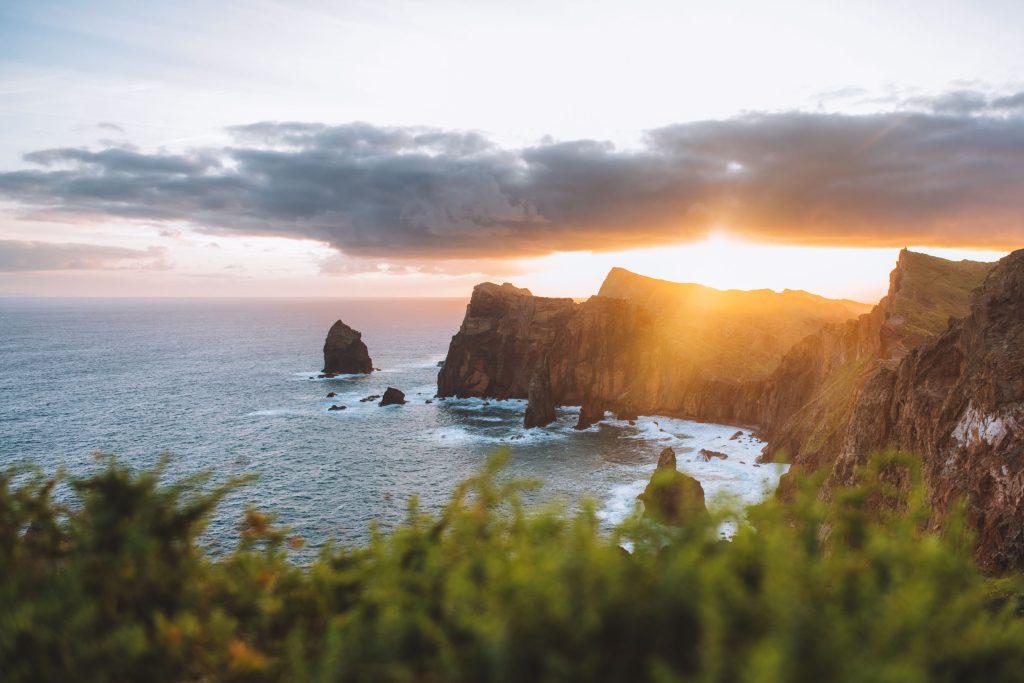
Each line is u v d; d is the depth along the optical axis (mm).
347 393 146125
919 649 3738
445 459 86938
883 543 4570
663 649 4008
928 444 36688
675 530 5051
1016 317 34312
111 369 194875
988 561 24703
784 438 85250
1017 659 3938
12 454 88812
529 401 112938
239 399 137250
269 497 68938
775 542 4523
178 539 5887
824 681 3455
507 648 3990
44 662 4598
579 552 4430
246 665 4734
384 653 4406
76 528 6074
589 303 137125
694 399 122438
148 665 4645
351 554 6141
